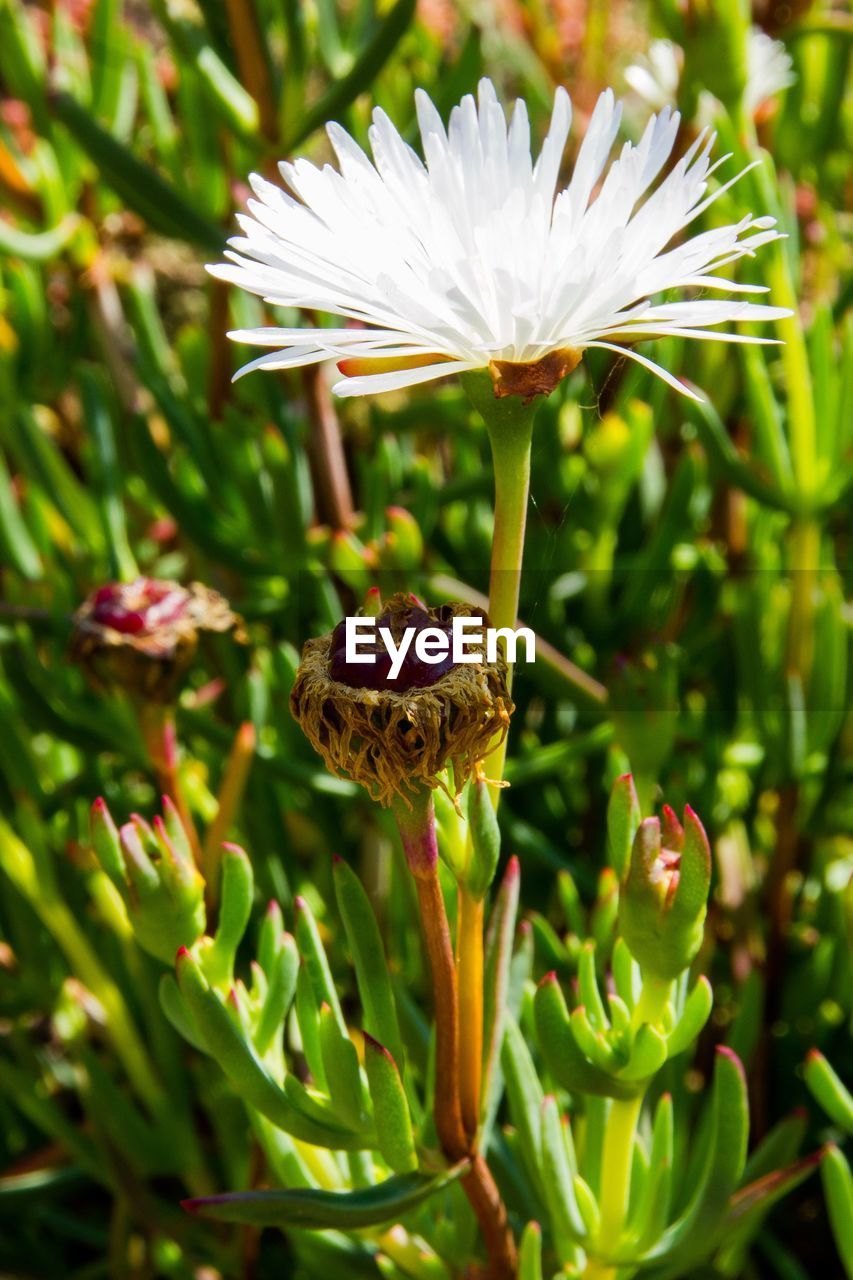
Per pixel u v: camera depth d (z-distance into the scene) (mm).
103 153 338
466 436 448
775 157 476
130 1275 371
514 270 203
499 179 212
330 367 395
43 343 452
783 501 347
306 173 211
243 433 390
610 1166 247
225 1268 351
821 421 339
